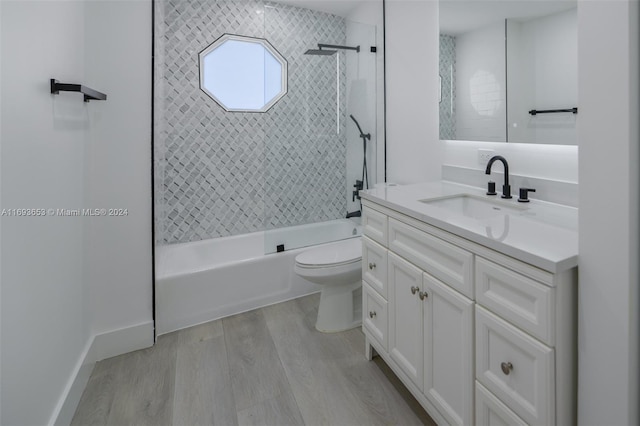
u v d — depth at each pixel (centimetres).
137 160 191
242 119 304
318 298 263
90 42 175
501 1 170
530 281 90
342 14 316
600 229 81
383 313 164
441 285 124
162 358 190
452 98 206
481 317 106
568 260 84
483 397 107
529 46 157
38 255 120
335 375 174
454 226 115
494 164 179
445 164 216
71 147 152
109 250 188
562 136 146
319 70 289
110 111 182
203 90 287
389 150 271
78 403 154
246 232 315
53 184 133
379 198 162
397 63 256
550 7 147
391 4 260
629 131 74
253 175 314
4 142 100
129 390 164
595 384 84
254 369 179
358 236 300
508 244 95
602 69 78
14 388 104
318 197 298
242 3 293
